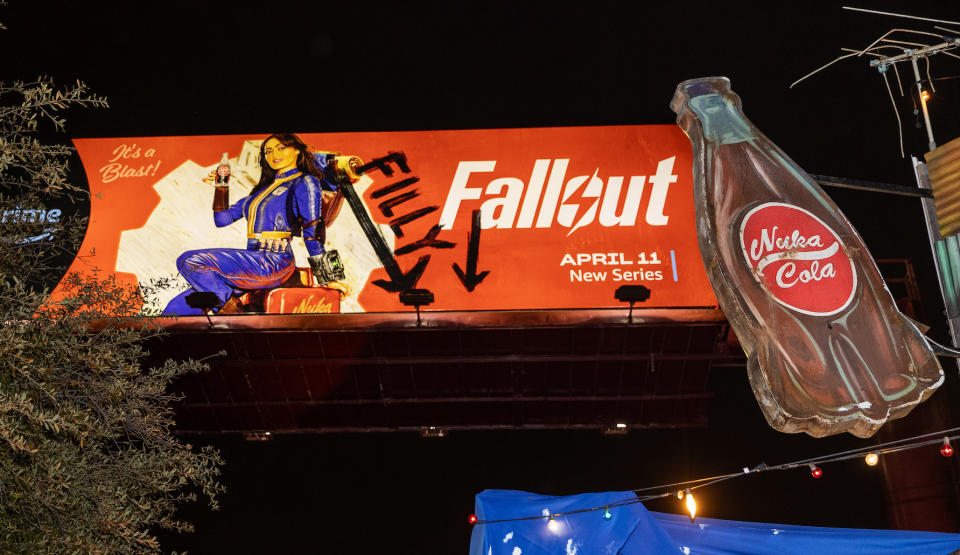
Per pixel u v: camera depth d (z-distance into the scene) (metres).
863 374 4.03
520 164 15.13
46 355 5.23
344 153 15.23
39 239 5.93
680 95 5.02
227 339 15.12
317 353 15.43
